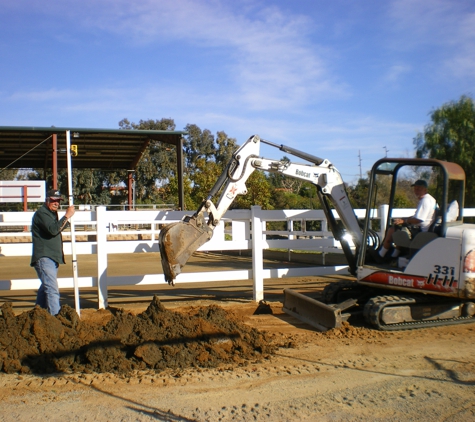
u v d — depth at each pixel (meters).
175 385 4.95
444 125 27.33
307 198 30.70
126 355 5.61
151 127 49.09
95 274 13.34
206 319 6.24
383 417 4.20
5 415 4.30
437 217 7.06
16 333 5.62
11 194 13.05
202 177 32.34
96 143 25.23
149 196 47.69
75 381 5.07
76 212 7.99
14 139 23.38
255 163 7.54
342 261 13.82
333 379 5.08
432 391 4.73
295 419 4.17
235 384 4.96
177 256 6.83
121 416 4.25
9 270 14.90
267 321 7.71
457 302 7.44
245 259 17.86
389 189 7.68
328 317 7.14
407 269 7.08
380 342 6.43
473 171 25.95
